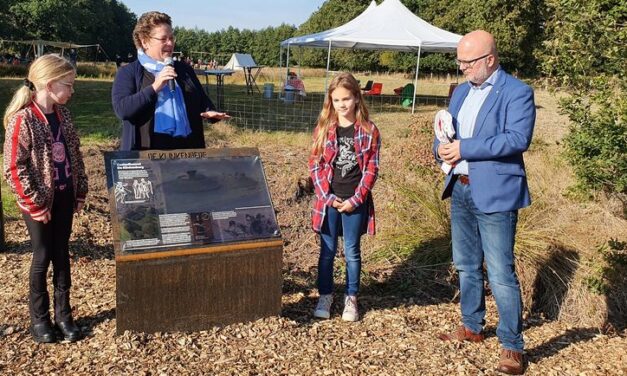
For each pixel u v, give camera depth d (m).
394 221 5.88
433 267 5.18
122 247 3.45
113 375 3.22
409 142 7.54
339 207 3.95
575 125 4.73
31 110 3.31
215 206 3.76
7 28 54.94
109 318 3.85
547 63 4.52
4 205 6.46
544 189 6.06
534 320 4.63
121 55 88.38
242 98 23.27
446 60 42.56
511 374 3.53
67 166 3.51
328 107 3.96
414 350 3.75
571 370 3.66
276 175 8.30
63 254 3.56
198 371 3.31
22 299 4.13
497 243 3.46
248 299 3.80
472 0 30.47
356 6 49.47
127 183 3.65
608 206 5.67
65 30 64.69
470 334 3.92
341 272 5.23
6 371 3.24
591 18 4.21
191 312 3.67
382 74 46.38
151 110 3.84
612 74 4.36
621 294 4.77
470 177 3.45
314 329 3.93
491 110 3.37
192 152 3.92
